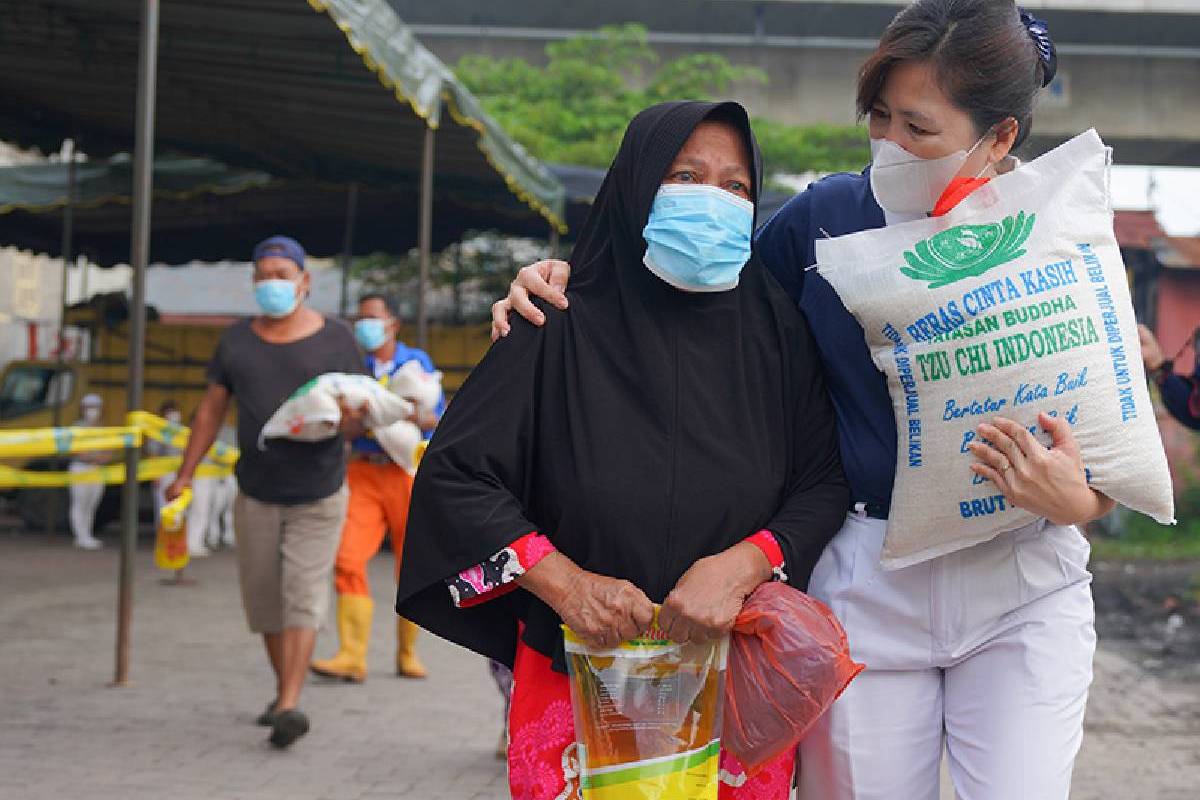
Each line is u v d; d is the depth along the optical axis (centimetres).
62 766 534
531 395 262
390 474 704
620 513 255
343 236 1827
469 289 1981
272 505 579
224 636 867
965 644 269
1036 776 262
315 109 1083
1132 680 831
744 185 267
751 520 261
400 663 744
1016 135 257
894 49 250
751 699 254
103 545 1475
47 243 1828
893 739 274
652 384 259
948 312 250
